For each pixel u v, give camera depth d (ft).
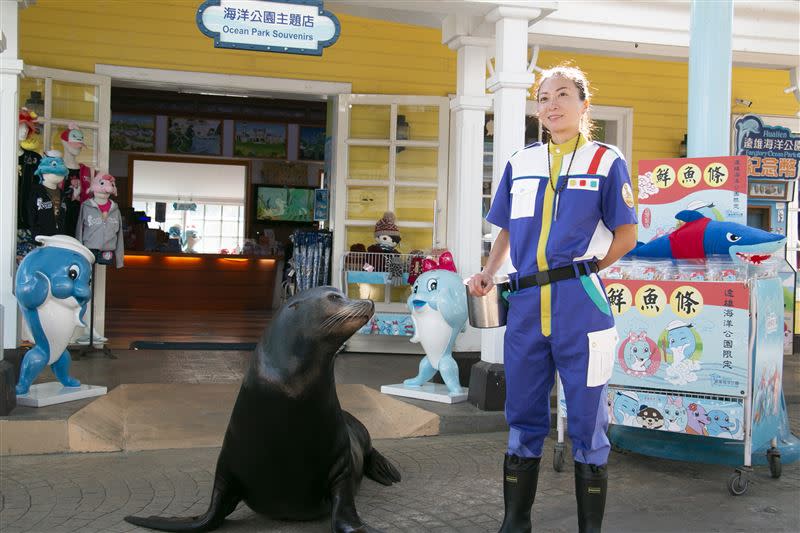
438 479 14.06
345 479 11.17
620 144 31.53
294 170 61.62
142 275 45.50
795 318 30.91
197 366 23.24
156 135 58.03
